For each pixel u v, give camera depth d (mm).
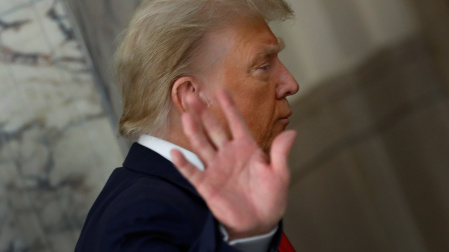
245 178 2979
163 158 3910
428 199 7035
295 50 7121
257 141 4152
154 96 3992
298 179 7223
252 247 2994
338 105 7090
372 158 7078
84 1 7836
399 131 7020
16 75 9602
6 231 9656
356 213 7172
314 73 7117
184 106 3990
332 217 7211
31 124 9648
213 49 4023
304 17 7086
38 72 9602
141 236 3129
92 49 8133
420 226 7074
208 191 2936
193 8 4020
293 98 7172
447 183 6957
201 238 2924
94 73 8375
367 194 7125
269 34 4156
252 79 4086
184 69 3994
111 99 8172
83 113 9648
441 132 6902
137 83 4051
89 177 9680
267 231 2986
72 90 9633
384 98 7004
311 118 7156
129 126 4121
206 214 3426
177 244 3174
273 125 4199
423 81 6887
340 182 7168
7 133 9648
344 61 7039
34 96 9633
